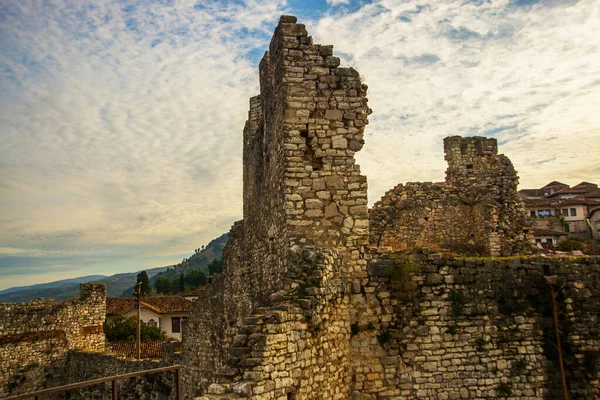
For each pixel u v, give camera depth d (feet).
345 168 55.26
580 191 305.73
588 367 53.88
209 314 104.63
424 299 53.83
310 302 42.09
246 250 83.35
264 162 68.90
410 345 52.70
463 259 55.16
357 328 52.39
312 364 41.91
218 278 101.76
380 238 87.51
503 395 52.80
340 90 56.65
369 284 53.57
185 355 116.78
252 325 36.78
